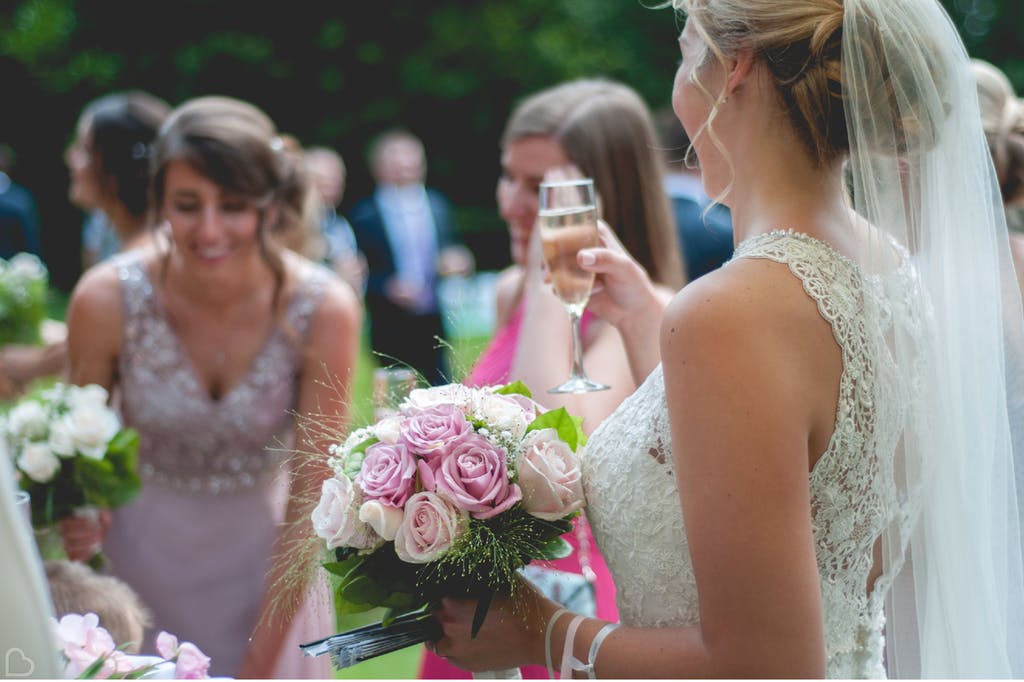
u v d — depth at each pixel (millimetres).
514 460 1688
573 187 2213
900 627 1692
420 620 1740
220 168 2881
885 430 1506
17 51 16188
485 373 2939
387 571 1676
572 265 2213
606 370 2572
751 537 1363
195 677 1672
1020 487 1741
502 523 1641
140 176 3590
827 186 1582
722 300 1417
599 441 1711
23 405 2477
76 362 3098
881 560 1653
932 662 1632
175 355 3068
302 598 1985
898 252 1581
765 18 1535
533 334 2633
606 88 2945
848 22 1523
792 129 1562
